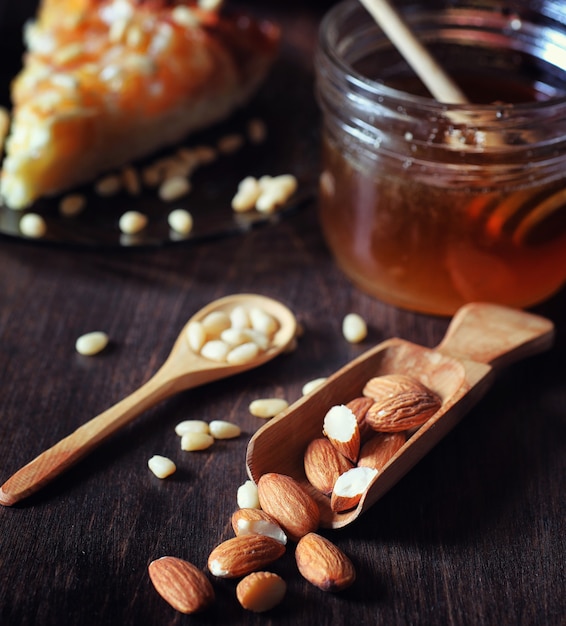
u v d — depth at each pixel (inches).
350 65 17.4
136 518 14.2
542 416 15.8
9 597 13.3
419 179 15.6
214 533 14.1
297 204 18.8
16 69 21.9
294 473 14.4
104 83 19.1
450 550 14.0
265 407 15.5
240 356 15.9
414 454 14.2
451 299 16.7
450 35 18.0
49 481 14.5
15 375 16.2
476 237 15.8
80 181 19.5
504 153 15.1
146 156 20.4
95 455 15.0
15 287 17.9
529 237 15.9
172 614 13.1
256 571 13.5
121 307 17.5
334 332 17.1
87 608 13.2
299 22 24.5
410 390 14.7
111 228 18.5
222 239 19.1
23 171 18.5
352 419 14.3
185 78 19.8
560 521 14.4
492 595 13.5
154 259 18.6
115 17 20.1
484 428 15.6
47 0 21.3
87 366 16.4
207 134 21.0
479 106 14.9
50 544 13.9
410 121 15.2
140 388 15.5
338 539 14.0
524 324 16.2
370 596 13.4
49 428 15.4
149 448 15.1
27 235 18.0
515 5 17.4
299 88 22.1
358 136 15.9
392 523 14.2
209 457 15.0
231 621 13.1
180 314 17.4
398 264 16.5
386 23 16.1
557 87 17.2
